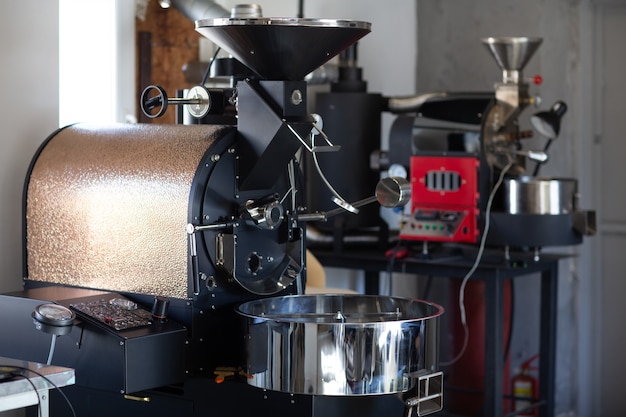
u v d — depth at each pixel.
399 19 5.79
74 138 3.36
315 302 3.22
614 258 6.18
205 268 2.98
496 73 6.01
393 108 5.09
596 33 6.14
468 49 6.12
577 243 4.66
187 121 3.41
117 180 3.14
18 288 3.65
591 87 6.14
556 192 4.58
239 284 3.05
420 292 5.98
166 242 3.00
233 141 3.04
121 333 2.81
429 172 4.70
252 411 2.89
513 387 5.75
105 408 3.17
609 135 6.16
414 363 2.85
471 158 4.60
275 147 3.01
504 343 5.60
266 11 5.00
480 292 5.38
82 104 4.15
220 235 3.01
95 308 2.93
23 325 3.02
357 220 5.00
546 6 5.84
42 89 3.73
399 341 2.81
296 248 3.29
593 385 6.21
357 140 4.98
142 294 3.06
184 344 2.93
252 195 3.12
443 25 6.21
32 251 3.36
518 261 4.64
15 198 3.63
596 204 6.19
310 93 5.33
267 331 2.82
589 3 6.09
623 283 6.15
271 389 2.82
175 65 4.61
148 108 3.16
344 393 2.77
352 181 4.98
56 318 2.77
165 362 2.88
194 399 3.00
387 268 4.75
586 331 6.20
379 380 2.79
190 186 2.95
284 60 2.98
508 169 4.68
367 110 5.01
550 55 5.88
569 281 6.11
